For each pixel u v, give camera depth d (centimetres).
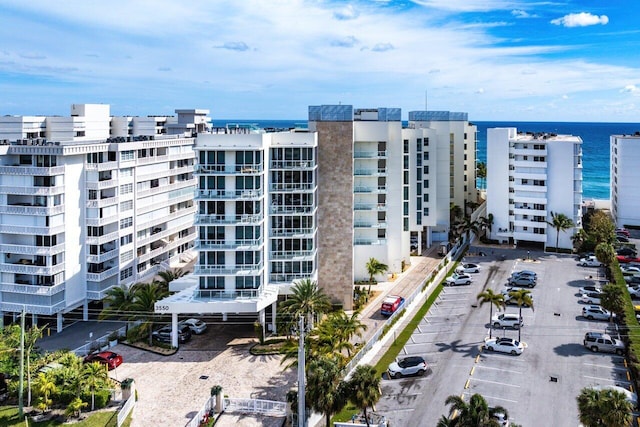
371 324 7281
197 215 6781
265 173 7069
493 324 7219
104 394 5197
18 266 7150
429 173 10831
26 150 7169
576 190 11038
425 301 8250
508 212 11719
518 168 11438
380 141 9006
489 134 11694
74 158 7450
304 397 4475
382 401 5319
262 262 6969
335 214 7738
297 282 7119
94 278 7694
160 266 9219
